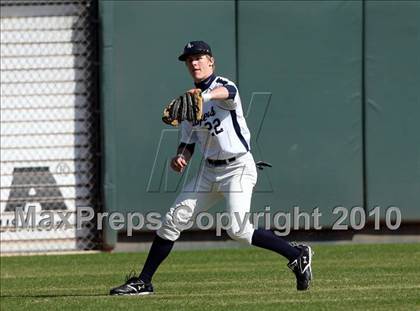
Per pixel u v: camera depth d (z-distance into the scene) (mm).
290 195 41031
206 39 40656
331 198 41062
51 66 42531
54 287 31203
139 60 40688
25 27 42594
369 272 32719
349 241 41969
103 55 40656
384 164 41031
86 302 25859
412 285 28797
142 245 41906
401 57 40812
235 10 40625
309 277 26812
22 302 26797
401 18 40719
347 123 40938
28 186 42531
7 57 42562
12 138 42469
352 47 40812
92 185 42469
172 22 40688
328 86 40875
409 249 39812
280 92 40781
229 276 32906
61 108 42469
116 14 40656
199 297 26484
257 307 23781
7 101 42500
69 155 42469
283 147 40906
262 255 39812
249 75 40719
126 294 27141
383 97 40875
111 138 40812
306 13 40688
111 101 40750
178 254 40688
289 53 40750
